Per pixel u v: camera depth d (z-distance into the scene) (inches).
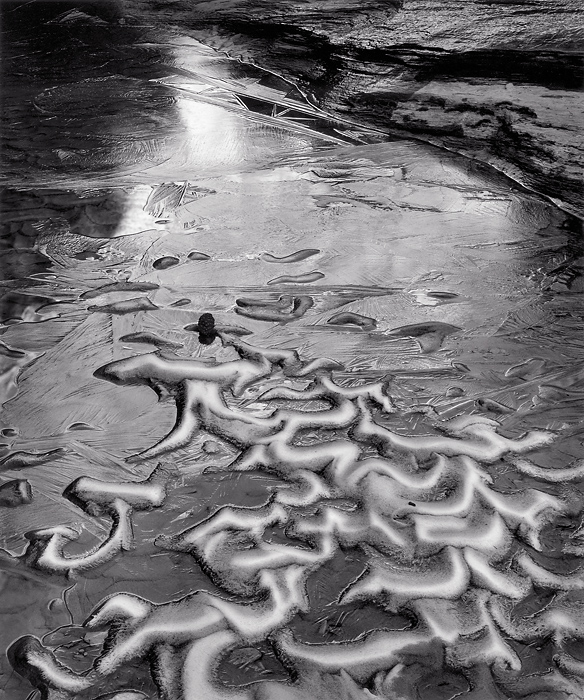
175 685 33.5
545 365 54.7
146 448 47.7
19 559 40.1
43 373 54.7
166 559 39.9
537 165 83.8
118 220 76.5
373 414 50.3
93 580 38.9
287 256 69.7
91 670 34.3
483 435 48.2
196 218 76.8
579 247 70.1
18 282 66.1
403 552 39.9
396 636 35.5
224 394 52.3
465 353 56.3
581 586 38.1
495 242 71.3
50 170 86.9
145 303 62.9
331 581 38.5
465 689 33.4
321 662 34.4
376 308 61.9
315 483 44.6
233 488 44.5
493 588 38.0
